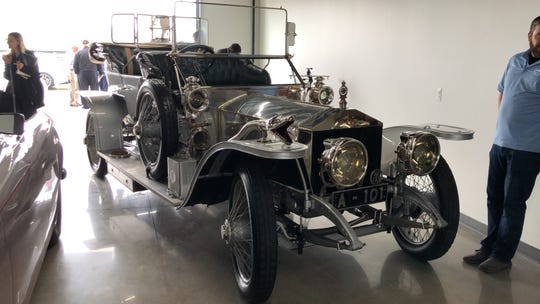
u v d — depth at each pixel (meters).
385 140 3.16
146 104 3.89
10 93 5.57
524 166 3.00
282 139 2.35
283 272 3.13
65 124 8.32
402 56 4.78
